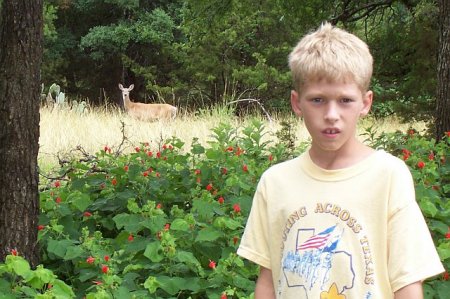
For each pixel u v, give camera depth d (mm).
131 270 4121
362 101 2264
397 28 12984
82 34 31094
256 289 2479
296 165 2361
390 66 13266
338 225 2229
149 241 4270
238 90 24844
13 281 3508
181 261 3918
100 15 30500
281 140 9062
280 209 2340
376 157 2270
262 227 2430
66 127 12695
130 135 12484
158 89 26359
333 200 2248
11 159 4520
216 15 14016
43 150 11164
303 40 2293
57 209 4867
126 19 29266
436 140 7699
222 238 4312
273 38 24641
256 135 6852
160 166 6105
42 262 4750
